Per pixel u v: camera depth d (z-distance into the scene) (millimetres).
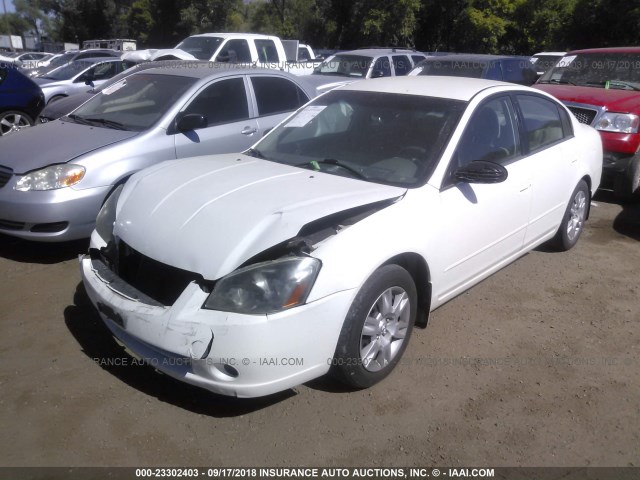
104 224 3930
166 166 4156
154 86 6273
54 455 2994
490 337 4195
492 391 3584
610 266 5469
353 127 4367
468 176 3861
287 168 4051
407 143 4082
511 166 4496
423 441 3156
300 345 3051
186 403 3410
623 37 25312
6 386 3516
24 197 5047
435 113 4227
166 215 3426
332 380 3641
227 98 6363
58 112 8531
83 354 3861
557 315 4535
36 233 5113
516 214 4523
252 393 3035
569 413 3398
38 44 52062
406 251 3492
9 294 4688
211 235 3188
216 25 37719
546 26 28969
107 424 3223
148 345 3234
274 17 35750
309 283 3066
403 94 4488
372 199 3506
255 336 2926
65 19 47656
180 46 14562
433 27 30438
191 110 5984
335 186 3678
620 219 6863
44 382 3562
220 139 6141
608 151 7168
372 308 3363
